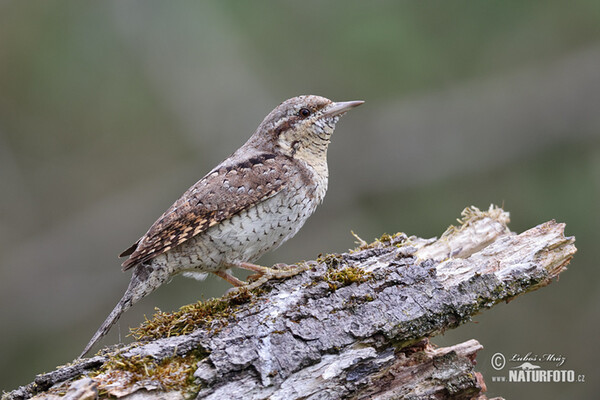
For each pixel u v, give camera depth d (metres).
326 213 14.46
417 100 14.70
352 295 5.27
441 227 14.10
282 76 15.25
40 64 15.23
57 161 15.12
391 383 5.18
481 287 5.40
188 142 15.30
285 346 4.92
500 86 14.48
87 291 14.35
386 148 14.65
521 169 14.21
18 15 15.30
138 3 15.49
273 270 6.10
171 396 4.63
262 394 4.75
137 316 13.70
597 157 13.82
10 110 15.07
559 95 14.19
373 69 14.84
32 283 14.22
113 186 15.10
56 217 14.80
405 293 5.32
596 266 12.52
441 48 14.74
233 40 15.58
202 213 6.30
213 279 13.32
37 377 4.75
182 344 4.93
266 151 6.94
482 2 14.61
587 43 14.30
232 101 15.33
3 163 14.85
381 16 15.01
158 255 6.34
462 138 14.51
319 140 7.05
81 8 15.45
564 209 13.50
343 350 5.00
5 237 14.45
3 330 13.91
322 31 15.26
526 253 6.05
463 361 5.32
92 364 4.86
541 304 12.26
